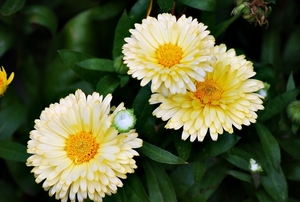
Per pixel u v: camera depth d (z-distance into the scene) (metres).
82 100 0.41
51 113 0.42
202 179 0.47
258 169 0.44
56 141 0.41
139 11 0.49
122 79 0.46
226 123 0.41
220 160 0.47
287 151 0.48
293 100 0.46
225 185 0.50
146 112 0.44
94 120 0.41
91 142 0.41
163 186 0.44
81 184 0.40
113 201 0.44
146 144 0.42
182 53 0.41
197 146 0.44
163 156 0.42
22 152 0.47
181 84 0.40
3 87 0.45
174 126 0.41
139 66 0.41
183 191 0.47
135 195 0.43
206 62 0.41
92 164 0.40
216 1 0.48
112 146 0.40
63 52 0.47
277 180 0.46
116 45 0.47
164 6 0.46
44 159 0.41
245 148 0.47
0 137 0.50
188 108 0.42
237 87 0.42
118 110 0.41
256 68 0.50
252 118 0.42
